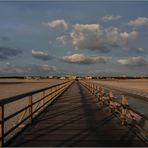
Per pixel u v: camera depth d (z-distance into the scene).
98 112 12.87
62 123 9.87
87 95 24.03
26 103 19.78
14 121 11.89
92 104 16.45
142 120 11.45
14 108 17.02
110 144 6.91
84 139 7.45
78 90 32.97
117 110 11.77
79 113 12.52
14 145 6.82
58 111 13.21
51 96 17.25
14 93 34.72
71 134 8.05
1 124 6.57
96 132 8.33
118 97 23.77
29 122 9.64
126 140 7.33
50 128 8.94
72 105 15.90
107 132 8.33
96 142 7.12
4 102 6.28
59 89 24.33
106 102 15.55
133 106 18.38
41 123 9.87
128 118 9.95
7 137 8.42
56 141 7.22
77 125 9.48
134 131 8.46
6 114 14.36
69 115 11.88
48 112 12.85
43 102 13.56
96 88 21.44
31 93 9.35
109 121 10.33
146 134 7.93
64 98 20.80
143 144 6.90
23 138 7.56
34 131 8.47
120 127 9.13
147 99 6.23
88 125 9.48
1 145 6.55
